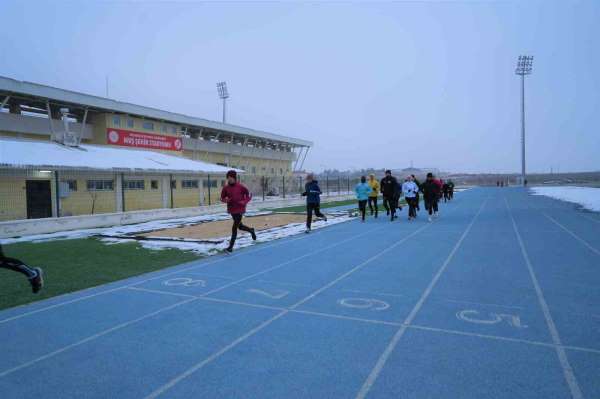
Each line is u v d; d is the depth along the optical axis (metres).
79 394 3.42
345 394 3.31
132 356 4.14
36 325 5.09
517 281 6.77
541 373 3.60
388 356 4.00
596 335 4.44
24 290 6.77
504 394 3.27
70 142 23.64
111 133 29.81
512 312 5.23
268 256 9.53
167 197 28.08
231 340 4.50
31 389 3.52
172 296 6.31
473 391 3.32
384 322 4.96
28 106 27.28
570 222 15.09
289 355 4.08
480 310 5.34
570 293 6.03
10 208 18.80
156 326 4.98
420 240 11.45
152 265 8.76
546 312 5.21
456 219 17.11
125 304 5.92
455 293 6.14
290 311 5.46
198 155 40.91
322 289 6.54
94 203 22.67
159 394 3.39
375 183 18.67
